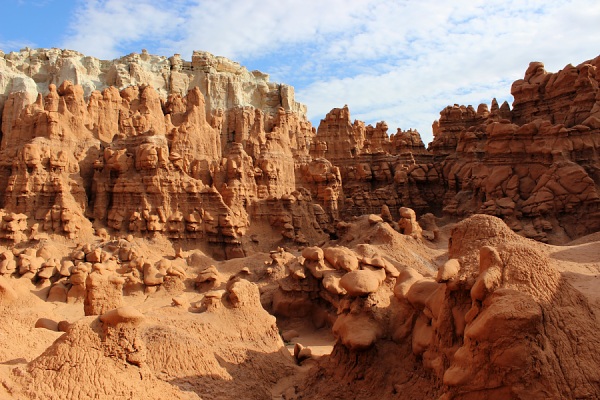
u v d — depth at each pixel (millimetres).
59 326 18922
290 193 55438
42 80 65375
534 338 11617
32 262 33312
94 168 47625
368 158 65562
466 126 65562
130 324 13516
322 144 66938
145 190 46438
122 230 45250
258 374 18875
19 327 17406
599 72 49219
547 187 44906
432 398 14016
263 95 78562
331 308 29812
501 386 11422
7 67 62750
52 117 47219
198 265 40000
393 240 37312
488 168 49812
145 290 32594
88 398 12023
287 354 22062
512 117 56000
